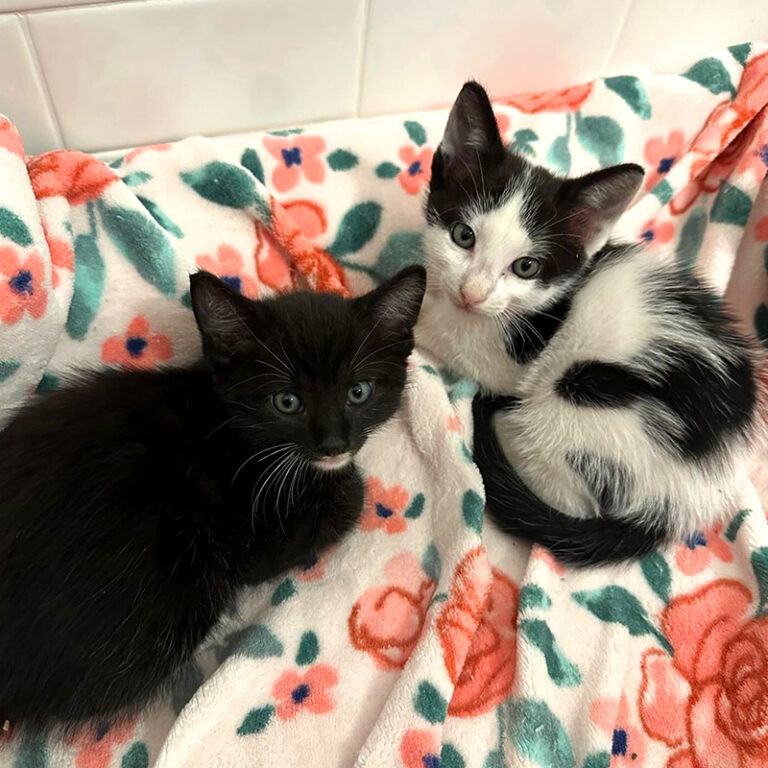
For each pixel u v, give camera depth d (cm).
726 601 26
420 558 27
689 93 32
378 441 29
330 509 25
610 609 26
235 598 25
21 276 23
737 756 23
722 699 24
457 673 23
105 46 25
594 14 30
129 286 27
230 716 22
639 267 29
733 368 27
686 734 23
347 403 23
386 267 32
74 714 21
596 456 27
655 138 33
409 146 30
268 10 26
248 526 23
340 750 22
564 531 27
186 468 22
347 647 24
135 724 22
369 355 23
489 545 28
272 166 29
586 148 32
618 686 24
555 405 28
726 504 28
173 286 27
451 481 28
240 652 23
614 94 32
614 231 32
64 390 23
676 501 27
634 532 27
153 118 28
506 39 30
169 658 22
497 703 23
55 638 20
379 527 27
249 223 28
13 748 21
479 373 31
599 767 22
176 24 25
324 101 30
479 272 27
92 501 20
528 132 31
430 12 28
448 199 28
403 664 24
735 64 33
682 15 31
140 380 24
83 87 26
